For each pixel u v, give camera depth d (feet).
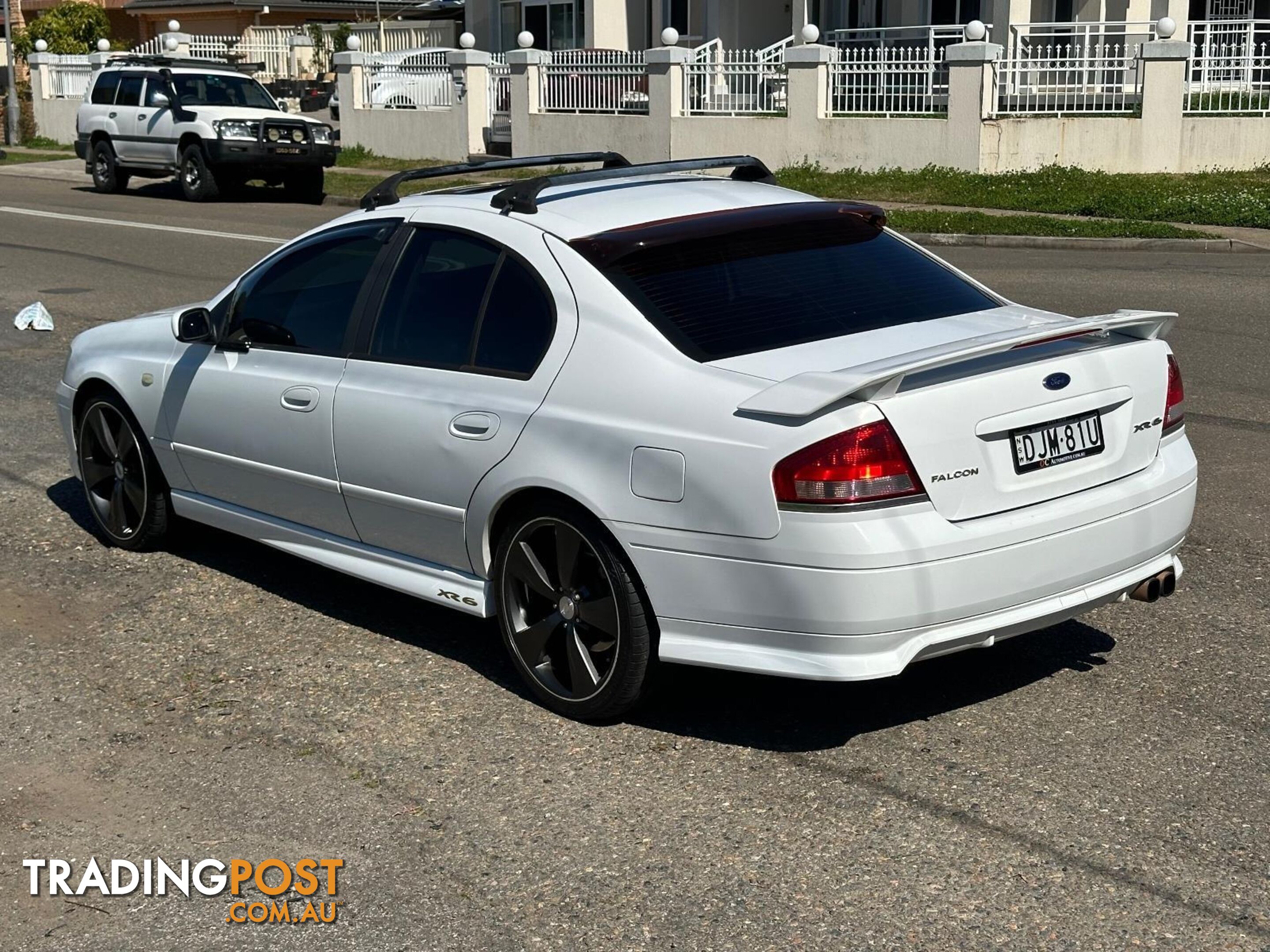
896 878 12.80
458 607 17.11
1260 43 87.61
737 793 14.40
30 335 39.93
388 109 97.30
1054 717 15.85
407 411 16.96
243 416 19.24
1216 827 13.50
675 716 16.14
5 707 16.92
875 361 14.62
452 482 16.49
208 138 78.79
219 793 14.78
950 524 14.02
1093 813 13.79
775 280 16.07
